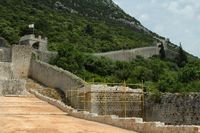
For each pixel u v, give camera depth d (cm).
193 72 5950
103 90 4906
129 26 18012
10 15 12194
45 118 3444
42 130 2762
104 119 3209
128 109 4806
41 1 15725
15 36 10650
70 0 17775
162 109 4522
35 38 9319
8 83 5447
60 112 3925
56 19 13112
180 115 4319
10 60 7094
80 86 5300
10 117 3391
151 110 4653
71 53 7344
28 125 2964
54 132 2702
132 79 6850
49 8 14750
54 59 7344
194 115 4188
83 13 17100
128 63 8244
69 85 5666
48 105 4403
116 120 3028
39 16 12975
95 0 19912
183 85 5494
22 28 11188
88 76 6806
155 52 10662
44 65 6519
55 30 11588
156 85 5778
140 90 4881
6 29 10875
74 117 3662
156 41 13925
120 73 7250
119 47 11106
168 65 9125
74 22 13250
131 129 2841
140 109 4756
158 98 4591
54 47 9612
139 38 14062
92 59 7488
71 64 7125
